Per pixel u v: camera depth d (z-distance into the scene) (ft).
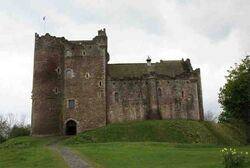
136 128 260.42
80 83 284.61
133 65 307.78
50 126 277.64
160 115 285.84
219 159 136.87
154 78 290.35
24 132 357.61
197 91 295.69
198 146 195.52
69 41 293.02
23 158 150.82
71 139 245.04
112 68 304.09
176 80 292.81
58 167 126.31
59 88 285.64
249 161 118.73
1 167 131.85
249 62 217.36
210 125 286.46
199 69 306.55
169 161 136.98
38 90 283.59
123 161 138.62
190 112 288.71
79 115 279.49
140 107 285.84
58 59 290.35
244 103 213.87
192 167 119.85
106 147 185.88
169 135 253.85
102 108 280.51
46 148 186.70
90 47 290.97
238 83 212.84
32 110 282.36
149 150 169.48
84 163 133.80
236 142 272.10
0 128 394.73
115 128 260.83
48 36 292.81
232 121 302.86
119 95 287.48
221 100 222.69
